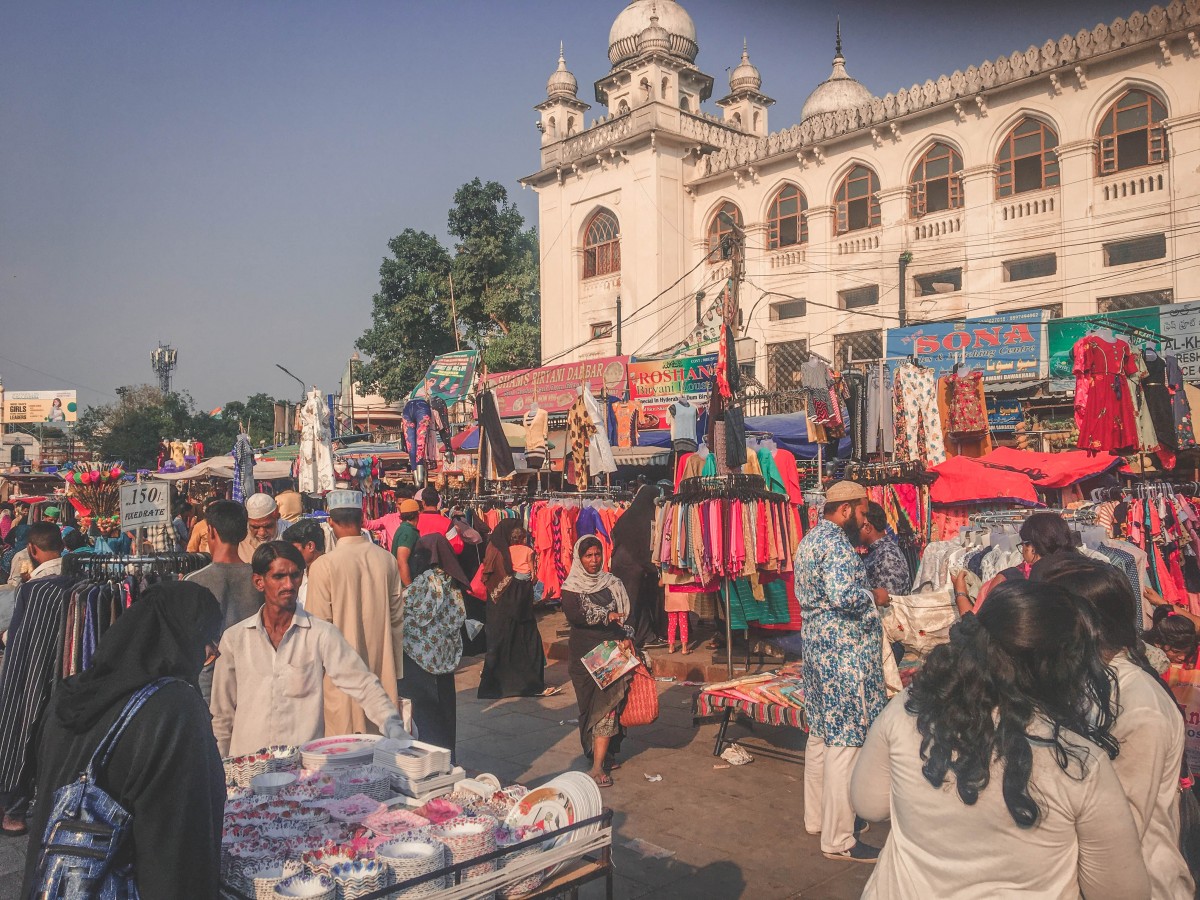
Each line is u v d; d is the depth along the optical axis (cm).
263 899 235
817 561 475
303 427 1202
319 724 380
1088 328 1520
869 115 2284
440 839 268
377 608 508
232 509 482
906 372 902
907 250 2230
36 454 4047
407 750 328
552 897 282
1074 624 196
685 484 794
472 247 3200
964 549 638
